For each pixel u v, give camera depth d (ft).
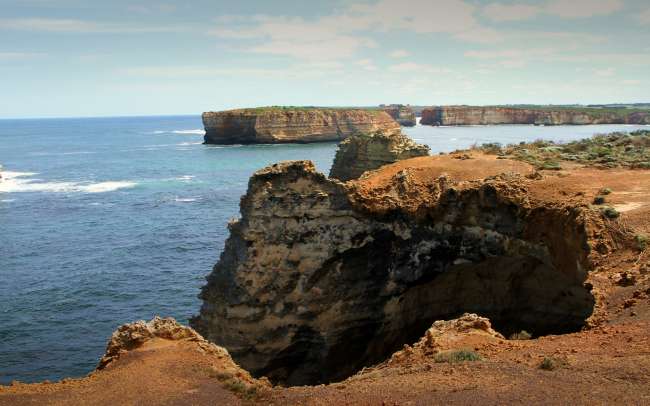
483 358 58.08
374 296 120.16
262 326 115.03
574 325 114.73
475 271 122.42
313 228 117.19
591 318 67.41
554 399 44.27
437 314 125.59
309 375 117.80
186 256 204.85
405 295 121.80
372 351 120.16
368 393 52.60
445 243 116.47
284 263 116.47
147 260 199.82
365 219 118.42
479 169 129.18
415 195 119.85
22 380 117.29
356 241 118.52
